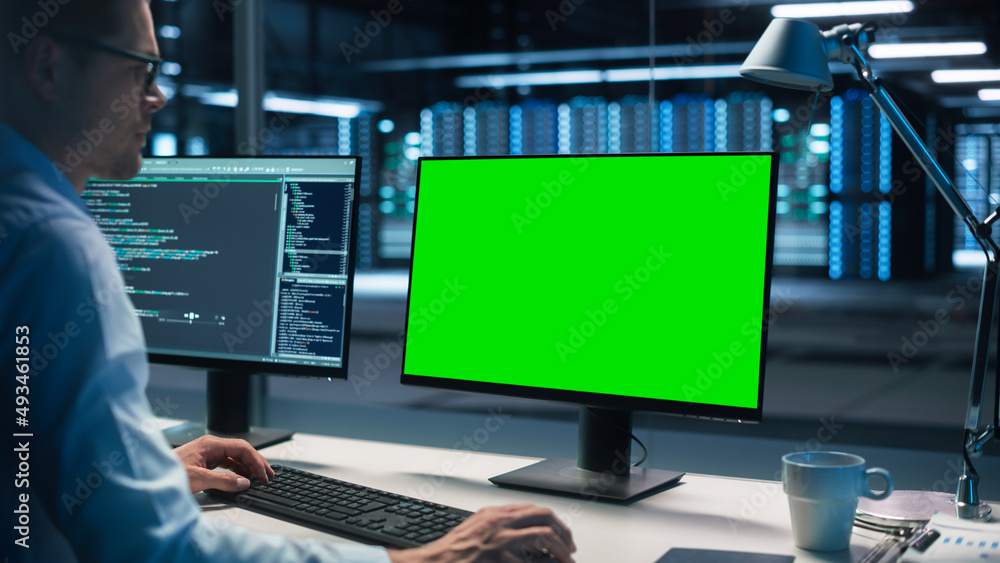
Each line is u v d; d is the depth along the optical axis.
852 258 15.08
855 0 10.08
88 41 0.74
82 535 0.63
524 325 1.15
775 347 8.82
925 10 11.06
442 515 0.91
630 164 1.09
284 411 3.64
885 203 14.84
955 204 1.04
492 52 13.82
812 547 0.86
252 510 0.99
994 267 1.00
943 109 13.61
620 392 1.09
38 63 0.72
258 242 1.32
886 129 14.20
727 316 1.03
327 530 0.90
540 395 1.13
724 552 0.83
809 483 0.85
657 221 1.08
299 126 14.78
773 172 1.01
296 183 1.30
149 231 1.40
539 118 13.96
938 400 5.65
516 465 1.24
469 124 14.68
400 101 14.73
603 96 13.00
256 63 3.32
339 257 1.27
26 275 0.65
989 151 13.77
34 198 0.68
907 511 0.98
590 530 0.93
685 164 1.06
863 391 6.12
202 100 10.73
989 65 12.45
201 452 1.08
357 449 1.35
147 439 0.67
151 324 1.40
